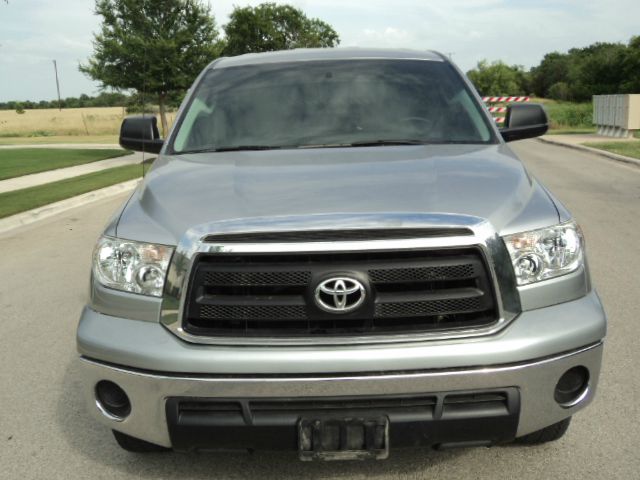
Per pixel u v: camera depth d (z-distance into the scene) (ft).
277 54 14.82
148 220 9.26
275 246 8.20
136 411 8.73
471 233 8.36
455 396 8.32
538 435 10.51
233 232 8.29
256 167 10.57
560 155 62.54
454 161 10.56
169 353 8.36
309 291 8.17
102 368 8.83
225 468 10.41
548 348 8.42
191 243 8.46
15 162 73.36
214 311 8.38
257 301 8.27
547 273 8.76
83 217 36.06
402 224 8.24
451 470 10.15
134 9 71.56
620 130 84.17
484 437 8.54
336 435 8.35
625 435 11.06
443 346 8.17
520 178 9.95
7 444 11.47
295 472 10.23
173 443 8.68
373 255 8.22
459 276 8.34
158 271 8.72
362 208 8.51
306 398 8.20
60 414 12.59
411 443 8.39
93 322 9.04
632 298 18.19
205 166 10.94
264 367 8.13
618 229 27.35
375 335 8.21
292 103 13.01
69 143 125.08
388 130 12.39
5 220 33.73
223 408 8.42
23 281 22.52
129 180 52.44
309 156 11.14
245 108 13.01
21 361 15.31
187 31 72.84
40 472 10.55
